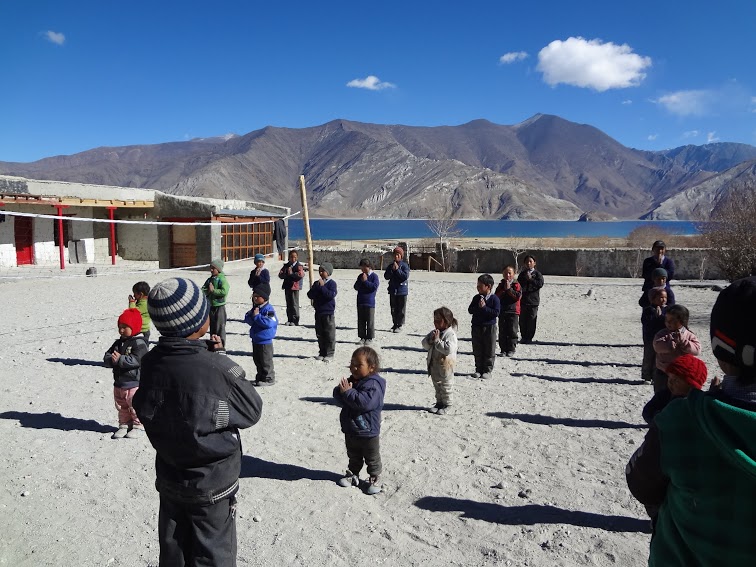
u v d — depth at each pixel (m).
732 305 1.63
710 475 1.58
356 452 5.11
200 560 2.81
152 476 5.39
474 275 25.75
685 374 2.31
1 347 10.73
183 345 2.78
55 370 9.16
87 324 13.15
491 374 8.98
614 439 6.25
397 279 12.36
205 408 2.69
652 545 1.87
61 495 5.00
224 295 10.41
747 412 1.50
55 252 29.83
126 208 32.88
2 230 27.20
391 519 4.58
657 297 7.97
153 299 2.77
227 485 2.82
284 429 6.62
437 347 7.06
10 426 6.66
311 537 4.30
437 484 5.18
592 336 12.28
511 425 6.71
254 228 29.73
